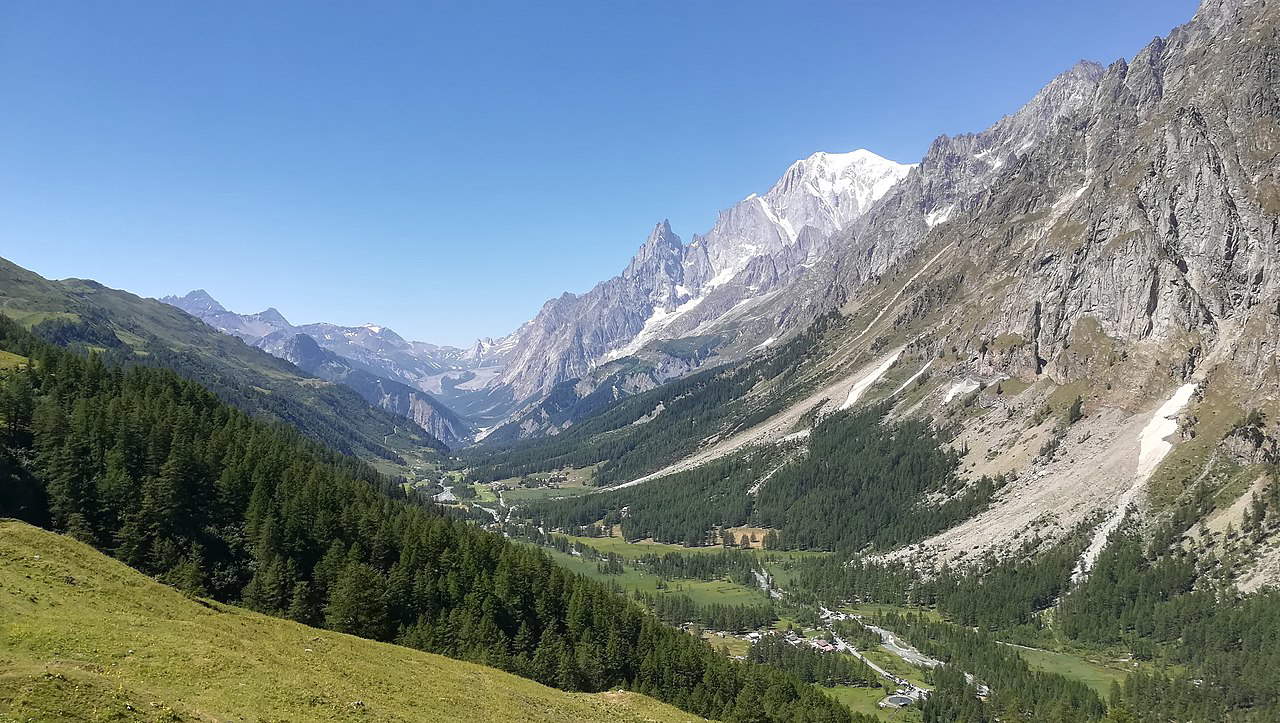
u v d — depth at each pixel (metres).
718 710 145.62
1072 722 154.75
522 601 159.38
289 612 128.12
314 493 160.25
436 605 148.50
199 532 140.25
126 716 47.94
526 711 84.62
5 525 93.88
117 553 125.62
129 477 138.38
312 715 60.78
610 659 151.00
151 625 74.88
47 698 46.31
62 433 140.88
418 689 79.75
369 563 154.38
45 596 75.06
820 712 146.62
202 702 56.41
